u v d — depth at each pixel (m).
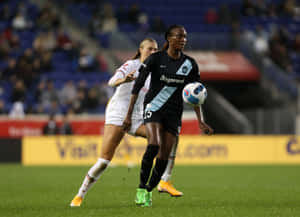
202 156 70.56
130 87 25.19
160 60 24.31
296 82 91.31
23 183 41.75
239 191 34.78
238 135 78.81
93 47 91.50
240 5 109.12
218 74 88.69
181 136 70.44
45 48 88.94
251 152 71.88
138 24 98.31
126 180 43.69
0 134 70.19
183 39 24.20
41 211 23.92
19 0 99.25
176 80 24.33
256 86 91.00
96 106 77.75
